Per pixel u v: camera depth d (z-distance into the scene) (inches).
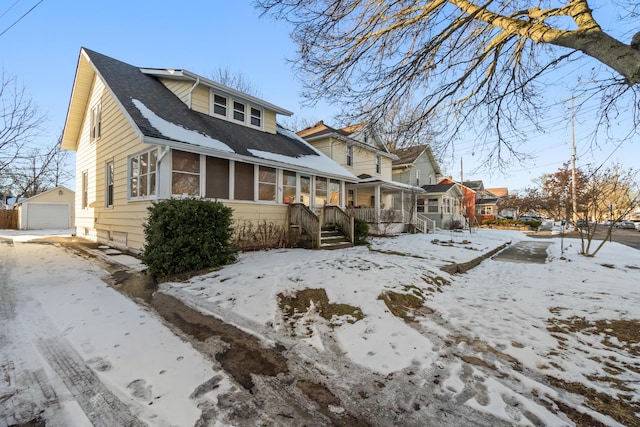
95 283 202.8
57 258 292.8
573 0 132.0
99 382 92.0
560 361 110.0
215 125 382.3
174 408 80.7
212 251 238.1
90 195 465.7
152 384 91.3
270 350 115.8
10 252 329.1
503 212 1980.8
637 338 130.1
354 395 88.5
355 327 136.1
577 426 75.4
